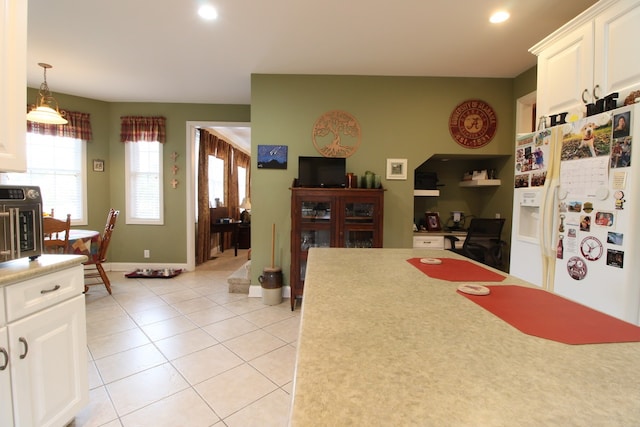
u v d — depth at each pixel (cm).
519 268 204
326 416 40
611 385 48
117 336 253
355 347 60
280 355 226
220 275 451
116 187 460
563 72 194
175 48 288
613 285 140
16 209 136
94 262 350
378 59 308
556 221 172
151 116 456
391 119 348
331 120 347
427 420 40
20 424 123
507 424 39
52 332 138
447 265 136
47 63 322
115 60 315
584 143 155
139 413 164
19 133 140
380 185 329
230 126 466
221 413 165
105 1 219
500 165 367
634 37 149
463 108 348
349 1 217
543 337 66
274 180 350
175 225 471
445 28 251
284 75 345
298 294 318
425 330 68
